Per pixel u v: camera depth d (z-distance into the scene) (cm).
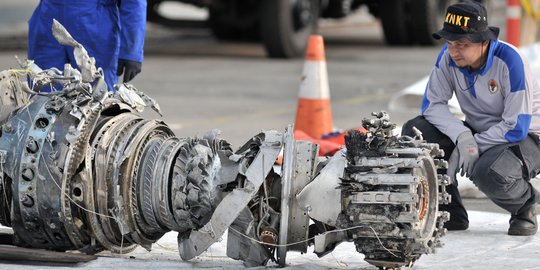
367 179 1447
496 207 2086
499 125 1767
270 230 1522
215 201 1527
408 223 1455
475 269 1589
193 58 4959
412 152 1466
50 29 1983
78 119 1529
